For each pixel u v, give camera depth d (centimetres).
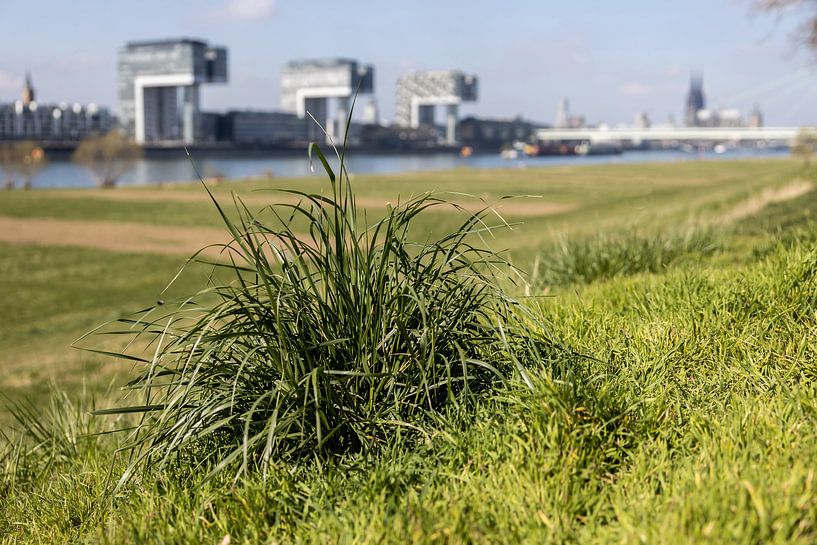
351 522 255
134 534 272
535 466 268
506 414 312
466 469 277
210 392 342
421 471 290
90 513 344
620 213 4016
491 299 379
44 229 4728
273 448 317
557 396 289
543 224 3928
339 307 340
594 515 242
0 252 3688
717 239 972
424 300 341
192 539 269
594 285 711
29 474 470
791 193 2245
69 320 2127
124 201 6962
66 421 521
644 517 229
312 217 337
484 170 12400
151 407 329
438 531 237
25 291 2667
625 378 337
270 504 284
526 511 245
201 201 6412
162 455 341
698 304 439
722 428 284
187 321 627
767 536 208
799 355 347
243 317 358
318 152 323
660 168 11819
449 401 331
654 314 450
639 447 276
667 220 2198
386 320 341
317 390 302
